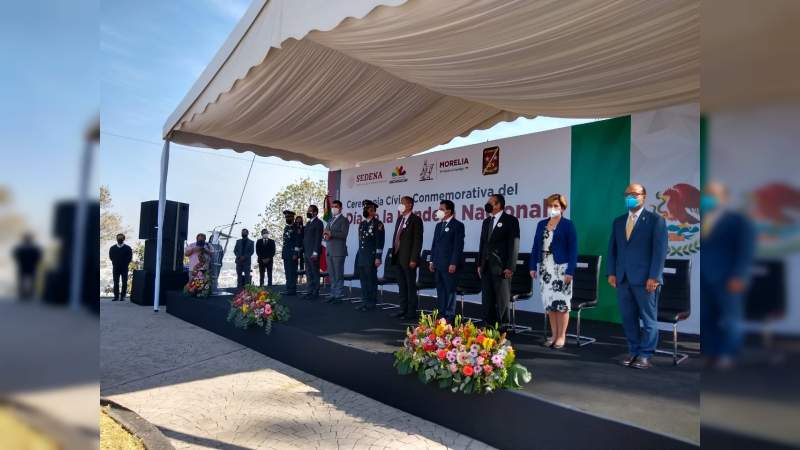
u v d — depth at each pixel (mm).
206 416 3213
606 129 5426
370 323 4793
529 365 3295
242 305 5219
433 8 2803
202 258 7250
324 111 5625
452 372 2896
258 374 4211
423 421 3125
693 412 2342
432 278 5777
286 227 7520
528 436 2568
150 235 8984
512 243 4320
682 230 4797
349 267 8867
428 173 7465
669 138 4914
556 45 3199
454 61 3627
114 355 4855
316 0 2926
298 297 7031
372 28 3203
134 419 2695
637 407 2424
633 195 3369
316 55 4281
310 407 3381
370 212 5977
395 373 3365
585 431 2328
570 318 5484
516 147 6281
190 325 6570
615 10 2705
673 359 3490
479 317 5445
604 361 3420
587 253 5520
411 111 5832
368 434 2920
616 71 3682
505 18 2855
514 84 4090
